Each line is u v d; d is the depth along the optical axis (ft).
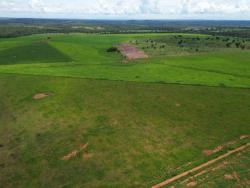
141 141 107.04
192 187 80.07
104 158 96.94
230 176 84.64
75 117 130.00
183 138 109.40
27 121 127.95
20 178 88.48
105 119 126.82
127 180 84.84
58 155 99.86
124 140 107.96
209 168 89.35
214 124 121.70
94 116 130.41
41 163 95.71
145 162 93.71
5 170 92.84
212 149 101.35
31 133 116.67
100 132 114.52
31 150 103.81
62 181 86.17
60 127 120.57
